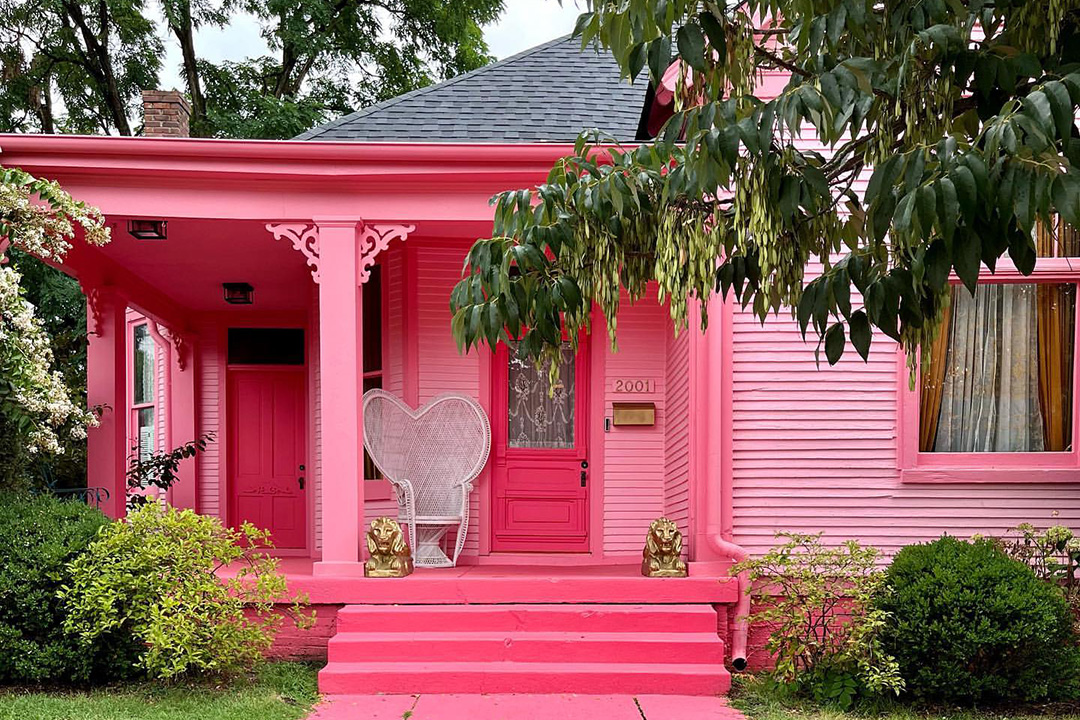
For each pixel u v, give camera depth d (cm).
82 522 595
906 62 255
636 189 324
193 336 1148
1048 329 681
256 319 1160
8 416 619
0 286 598
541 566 779
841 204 616
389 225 671
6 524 577
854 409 673
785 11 294
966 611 537
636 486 817
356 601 631
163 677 555
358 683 570
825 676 557
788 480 672
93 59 1955
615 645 589
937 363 682
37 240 605
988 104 270
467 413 785
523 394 824
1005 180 218
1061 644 546
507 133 753
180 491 1130
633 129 780
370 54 2127
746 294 346
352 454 652
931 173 232
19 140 627
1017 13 287
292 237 666
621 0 274
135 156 639
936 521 668
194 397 1138
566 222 324
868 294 284
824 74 253
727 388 668
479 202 671
